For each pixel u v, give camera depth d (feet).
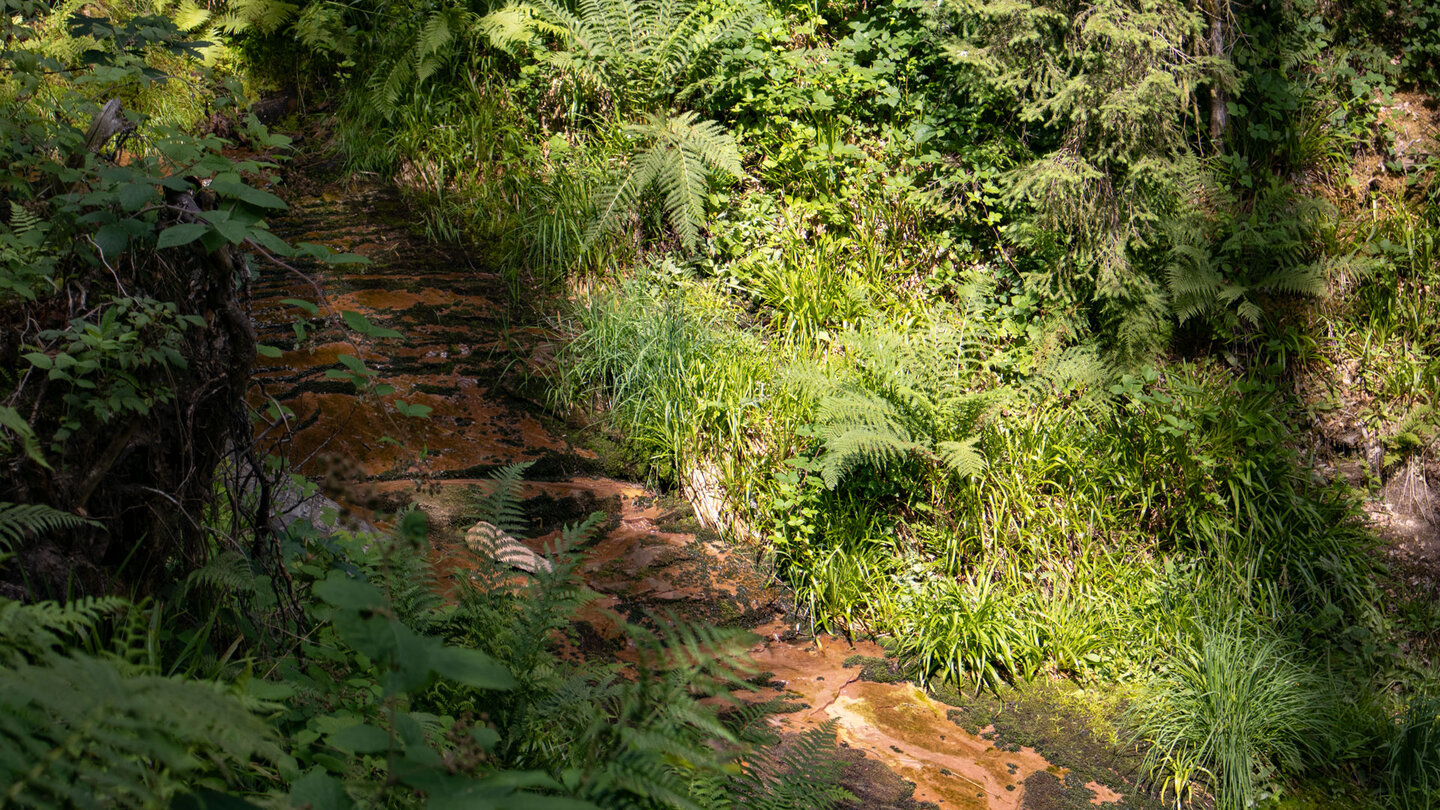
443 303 18.57
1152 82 16.52
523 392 16.90
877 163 19.85
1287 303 18.74
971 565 15.65
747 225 19.75
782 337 18.57
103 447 7.22
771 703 8.39
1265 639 15.03
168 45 12.70
